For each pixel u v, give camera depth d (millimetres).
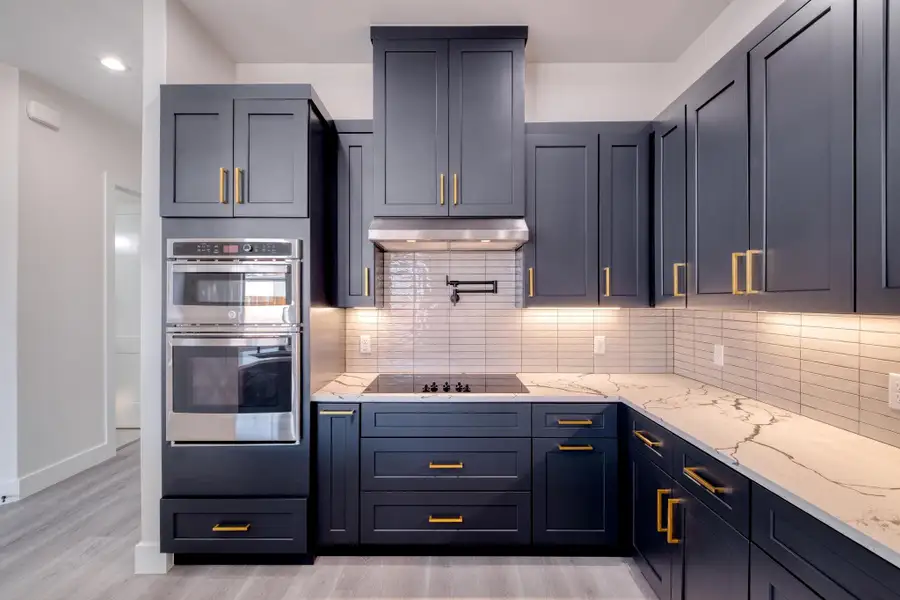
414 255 2818
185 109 2107
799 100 1314
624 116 2779
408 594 1931
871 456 1298
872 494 1041
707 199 1828
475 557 2215
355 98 2775
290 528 2111
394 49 2391
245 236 2127
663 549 1754
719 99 1735
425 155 2381
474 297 2816
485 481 2184
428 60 2391
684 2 2217
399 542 2184
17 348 2879
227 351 2098
